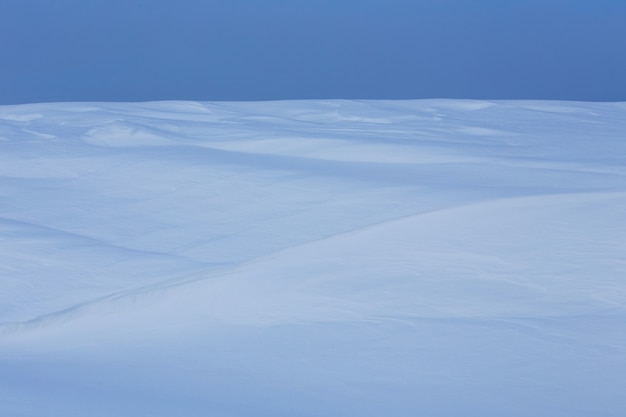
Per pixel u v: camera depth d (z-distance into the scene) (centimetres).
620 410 450
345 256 776
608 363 524
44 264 887
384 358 547
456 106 2255
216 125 1873
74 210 1133
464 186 1132
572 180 1152
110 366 541
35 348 614
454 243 782
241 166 1343
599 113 2131
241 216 1077
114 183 1279
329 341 588
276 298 692
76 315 689
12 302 774
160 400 434
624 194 884
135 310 693
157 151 1511
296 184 1205
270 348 577
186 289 724
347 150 1472
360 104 2273
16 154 1495
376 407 445
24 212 1122
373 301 668
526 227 804
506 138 1661
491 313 627
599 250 735
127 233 1024
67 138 1689
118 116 2036
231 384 491
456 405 452
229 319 656
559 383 493
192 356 564
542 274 696
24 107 2211
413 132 1730
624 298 641
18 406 391
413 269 731
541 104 2309
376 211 1043
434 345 569
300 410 431
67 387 459
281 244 958
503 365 526
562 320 606
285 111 2170
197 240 988
